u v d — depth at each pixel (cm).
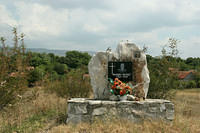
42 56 4091
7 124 561
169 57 930
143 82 692
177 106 891
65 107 800
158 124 559
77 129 521
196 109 948
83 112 587
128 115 588
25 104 805
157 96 899
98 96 681
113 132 488
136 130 505
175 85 916
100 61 689
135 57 697
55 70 3978
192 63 4919
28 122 609
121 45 702
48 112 738
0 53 719
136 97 629
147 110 597
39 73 1308
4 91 687
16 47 749
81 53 5366
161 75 912
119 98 628
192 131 537
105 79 685
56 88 1114
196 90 2350
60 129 523
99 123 550
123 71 686
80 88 1066
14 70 743
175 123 588
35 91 841
